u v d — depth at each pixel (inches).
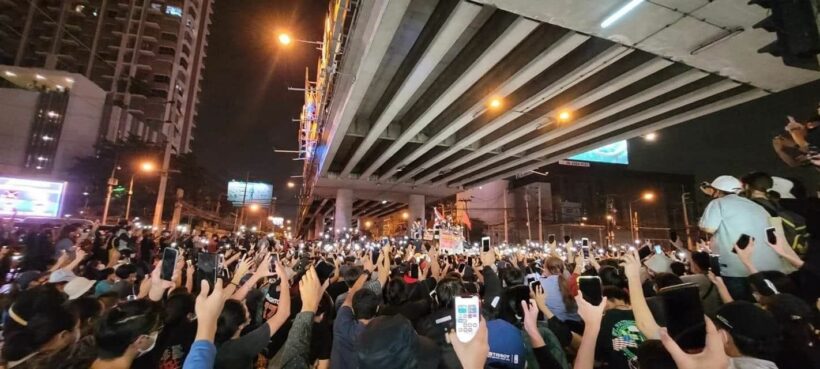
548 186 2792.8
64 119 2260.1
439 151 1336.1
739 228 186.1
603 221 2920.8
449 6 579.8
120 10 3368.6
